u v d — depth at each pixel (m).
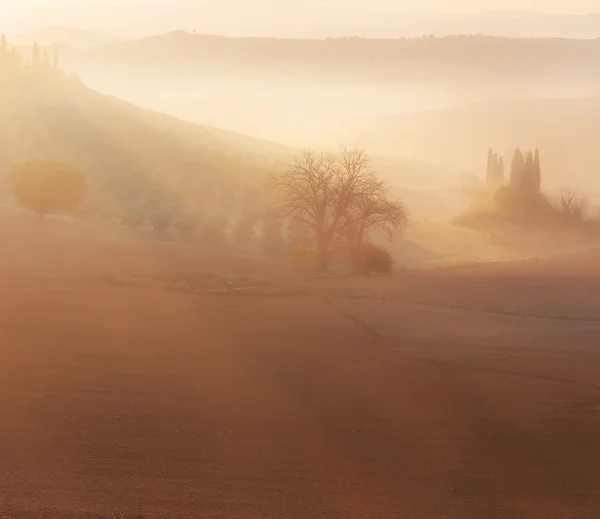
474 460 45.47
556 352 88.38
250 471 41.62
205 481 39.44
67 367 69.69
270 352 81.88
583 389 67.25
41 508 33.19
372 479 41.16
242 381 66.50
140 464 41.94
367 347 87.44
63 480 38.28
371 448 47.31
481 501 38.22
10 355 74.50
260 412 55.62
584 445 49.38
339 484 40.06
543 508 37.44
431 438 50.06
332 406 58.41
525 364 79.62
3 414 52.06
